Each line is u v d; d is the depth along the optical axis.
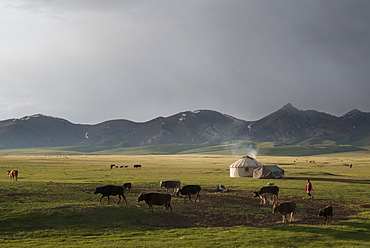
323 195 45.78
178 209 33.12
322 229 26.34
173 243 21.53
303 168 110.25
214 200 39.34
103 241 22.14
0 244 21.12
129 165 125.56
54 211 29.31
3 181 50.53
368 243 22.31
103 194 33.69
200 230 25.64
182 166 119.19
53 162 128.75
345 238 23.73
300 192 48.41
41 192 39.66
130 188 46.69
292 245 21.48
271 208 35.94
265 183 59.69
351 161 166.75
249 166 73.25
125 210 31.25
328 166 122.06
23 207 30.44
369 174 88.19
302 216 32.50
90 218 28.27
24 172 77.44
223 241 22.17
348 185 57.94
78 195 38.69
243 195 44.59
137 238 23.09
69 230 25.03
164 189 48.97
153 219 29.00
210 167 112.00
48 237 23.30
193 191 37.31
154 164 134.50
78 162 136.62
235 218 30.67
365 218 31.34
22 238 23.03
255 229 26.14
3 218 27.11
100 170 91.56
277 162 153.25
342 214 33.69
